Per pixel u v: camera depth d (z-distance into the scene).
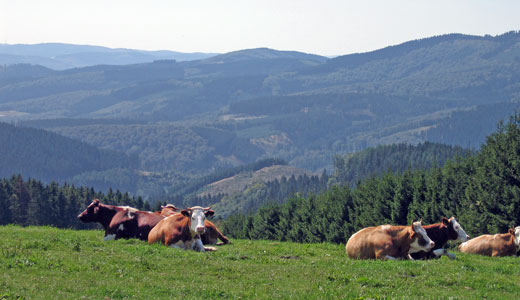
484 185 46.19
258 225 104.81
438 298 15.50
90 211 25.42
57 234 25.84
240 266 18.95
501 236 26.09
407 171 66.56
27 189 150.12
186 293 15.35
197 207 22.72
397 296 15.52
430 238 23.70
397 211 63.72
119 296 14.66
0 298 13.70
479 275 18.61
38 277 16.02
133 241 24.02
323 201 89.94
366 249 21.91
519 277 19.08
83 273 16.89
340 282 17.05
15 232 26.20
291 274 18.08
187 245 22.66
